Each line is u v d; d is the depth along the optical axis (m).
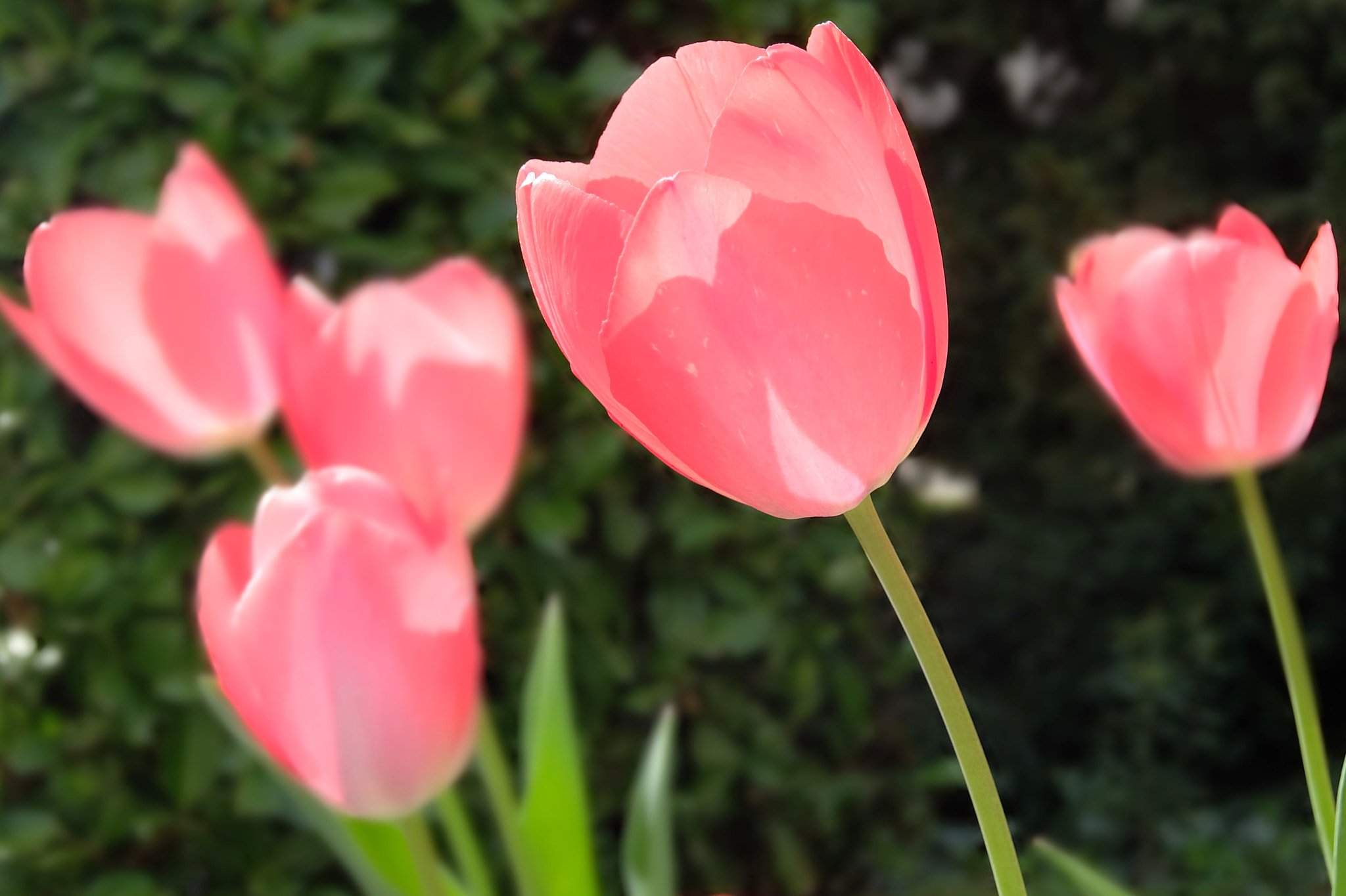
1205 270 0.47
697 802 1.63
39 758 1.42
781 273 0.41
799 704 1.66
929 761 1.76
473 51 1.51
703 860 1.66
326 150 1.48
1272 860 2.19
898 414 0.41
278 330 0.59
